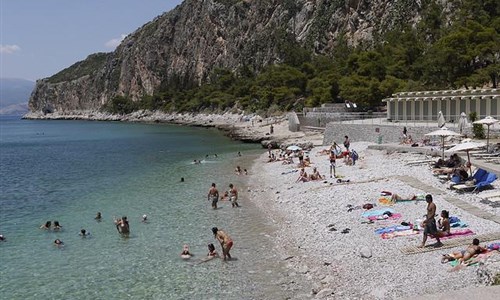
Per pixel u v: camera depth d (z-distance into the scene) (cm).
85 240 2903
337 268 2173
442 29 12700
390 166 4238
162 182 4847
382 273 2025
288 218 3145
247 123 13275
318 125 8969
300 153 5819
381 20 17088
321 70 15012
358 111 9656
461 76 9019
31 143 11538
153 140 10738
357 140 6384
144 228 3119
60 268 2433
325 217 2983
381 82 10162
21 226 3284
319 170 4641
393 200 3075
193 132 13025
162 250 2655
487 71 8431
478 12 11688
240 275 2233
